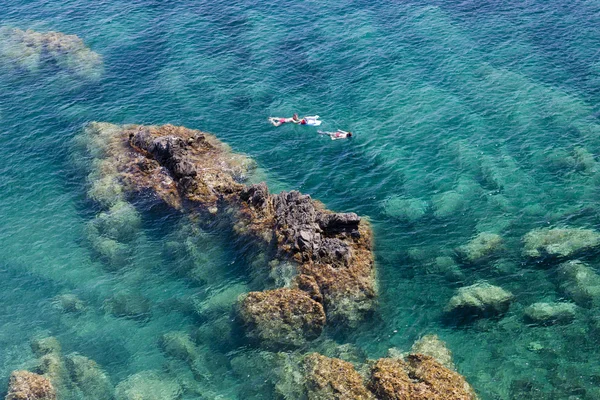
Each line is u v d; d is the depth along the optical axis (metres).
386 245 38.44
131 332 34.50
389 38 61.19
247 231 38.91
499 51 57.03
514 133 46.53
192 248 39.12
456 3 66.44
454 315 33.34
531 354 30.61
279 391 30.09
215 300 35.66
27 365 32.88
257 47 61.50
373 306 34.19
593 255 35.09
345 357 31.50
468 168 43.75
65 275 38.50
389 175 44.31
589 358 29.95
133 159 45.78
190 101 54.34
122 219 41.47
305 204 38.81
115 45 63.25
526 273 34.97
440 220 39.81
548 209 39.28
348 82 55.31
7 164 48.22
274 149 48.16
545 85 51.56
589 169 42.06
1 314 36.12
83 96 55.84
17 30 66.81
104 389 31.41
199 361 32.41
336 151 47.44
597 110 47.97
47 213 43.28
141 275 38.00
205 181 43.16
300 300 33.53
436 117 49.47
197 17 67.88
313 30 63.88
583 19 60.88
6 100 55.66
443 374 29.05
